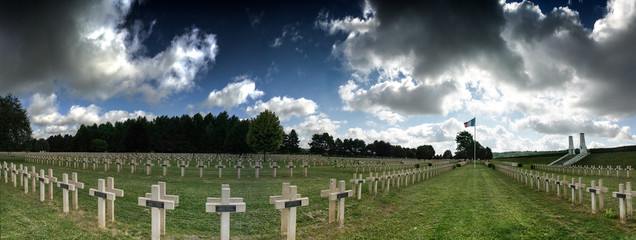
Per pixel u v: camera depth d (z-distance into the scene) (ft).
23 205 36.91
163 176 79.20
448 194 59.06
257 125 172.65
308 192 55.62
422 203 48.16
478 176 114.11
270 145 170.71
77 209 35.83
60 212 34.42
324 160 177.17
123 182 63.77
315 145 481.05
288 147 408.67
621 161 213.25
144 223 31.63
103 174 81.46
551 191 61.98
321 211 39.17
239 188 59.77
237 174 86.63
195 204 41.81
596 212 40.75
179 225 31.48
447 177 106.73
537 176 67.62
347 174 102.47
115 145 339.36
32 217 31.71
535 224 34.40
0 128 149.07
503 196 56.80
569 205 46.78
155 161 134.31
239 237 28.76
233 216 36.11
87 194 45.88
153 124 361.51
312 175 94.68
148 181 67.15
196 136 347.77
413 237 29.53
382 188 61.31
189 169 104.83
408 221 35.76
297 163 167.84
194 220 33.65
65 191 34.24
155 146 320.70
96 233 27.66
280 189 59.57
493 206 45.55
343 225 33.14
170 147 329.31
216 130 304.09
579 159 251.39
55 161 121.29
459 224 34.40
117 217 33.32
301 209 39.86
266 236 29.01
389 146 539.29
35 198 42.16
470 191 64.44
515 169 99.66
